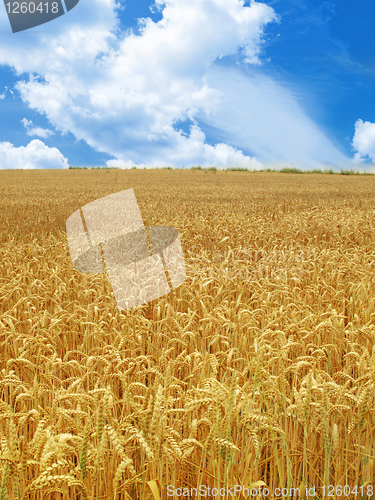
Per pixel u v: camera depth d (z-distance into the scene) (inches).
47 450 54.5
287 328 117.7
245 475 71.7
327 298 168.4
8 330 117.6
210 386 76.9
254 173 2367.1
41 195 810.8
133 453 83.4
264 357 107.6
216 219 453.1
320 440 83.2
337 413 84.1
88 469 63.1
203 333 124.3
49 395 88.1
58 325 131.9
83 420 84.9
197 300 156.0
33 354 111.1
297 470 87.5
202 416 81.7
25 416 61.5
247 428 67.8
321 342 128.7
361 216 472.7
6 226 413.4
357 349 112.3
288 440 80.5
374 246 292.0
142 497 68.4
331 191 944.9
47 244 286.8
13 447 51.4
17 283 174.9
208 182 1380.4
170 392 87.0
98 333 118.7
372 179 1718.8
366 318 131.9
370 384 76.6
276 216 483.5
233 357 115.7
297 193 884.0
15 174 2020.2
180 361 100.9
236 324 134.1
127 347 118.5
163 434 59.0
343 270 197.2
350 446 86.0
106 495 64.1
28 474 72.7
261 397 78.2
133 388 81.9
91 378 102.4
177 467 75.0
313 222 422.9
